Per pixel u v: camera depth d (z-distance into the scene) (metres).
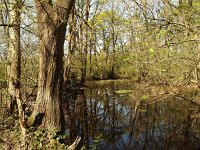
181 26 3.11
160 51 3.79
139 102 8.60
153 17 3.08
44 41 3.92
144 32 3.32
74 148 3.56
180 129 5.63
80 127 5.91
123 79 16.59
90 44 13.22
